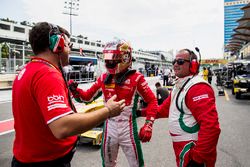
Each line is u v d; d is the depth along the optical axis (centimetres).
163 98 662
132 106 252
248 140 500
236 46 4422
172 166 369
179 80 206
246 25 2641
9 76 1667
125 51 239
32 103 131
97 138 452
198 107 184
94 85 270
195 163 180
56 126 117
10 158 403
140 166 259
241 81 1220
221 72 2269
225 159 398
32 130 135
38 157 137
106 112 131
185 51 206
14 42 3966
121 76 249
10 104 1038
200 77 199
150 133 246
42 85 124
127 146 251
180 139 199
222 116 763
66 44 154
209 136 175
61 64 151
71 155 150
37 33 139
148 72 3931
